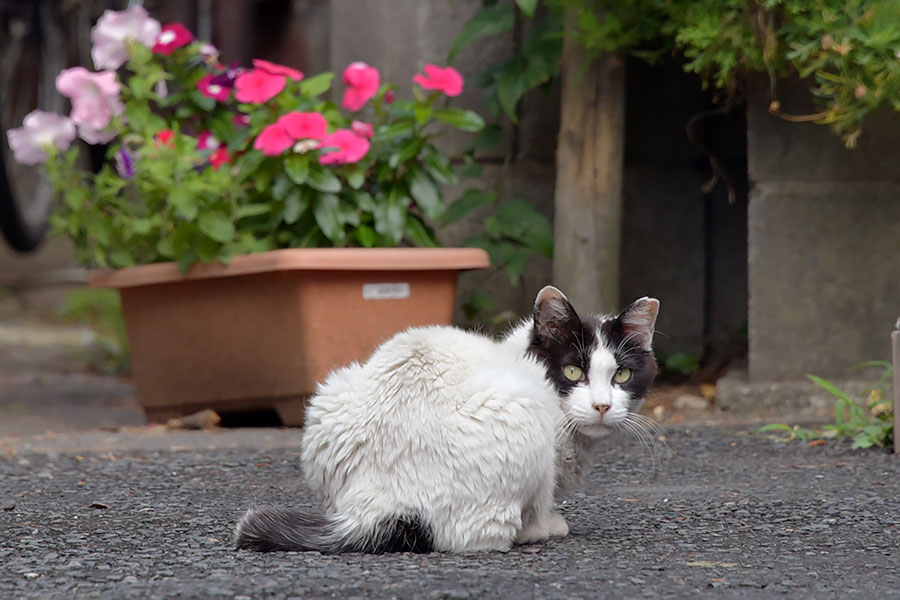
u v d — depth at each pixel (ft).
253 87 23.39
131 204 24.98
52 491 16.66
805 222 23.99
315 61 33.50
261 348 22.95
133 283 23.43
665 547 12.80
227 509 15.24
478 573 11.21
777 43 21.95
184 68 25.26
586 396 13.65
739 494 16.12
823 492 16.11
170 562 11.93
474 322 26.81
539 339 13.99
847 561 12.14
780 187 24.00
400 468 12.14
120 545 12.87
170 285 23.47
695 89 28.27
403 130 23.79
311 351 22.40
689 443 20.38
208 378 23.65
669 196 28.50
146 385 24.45
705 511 14.96
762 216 24.09
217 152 24.30
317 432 12.60
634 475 17.89
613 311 25.04
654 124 28.40
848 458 18.79
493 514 12.15
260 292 22.75
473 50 27.35
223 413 24.38
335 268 22.09
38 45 42.50
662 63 26.96
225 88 25.14
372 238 23.52
